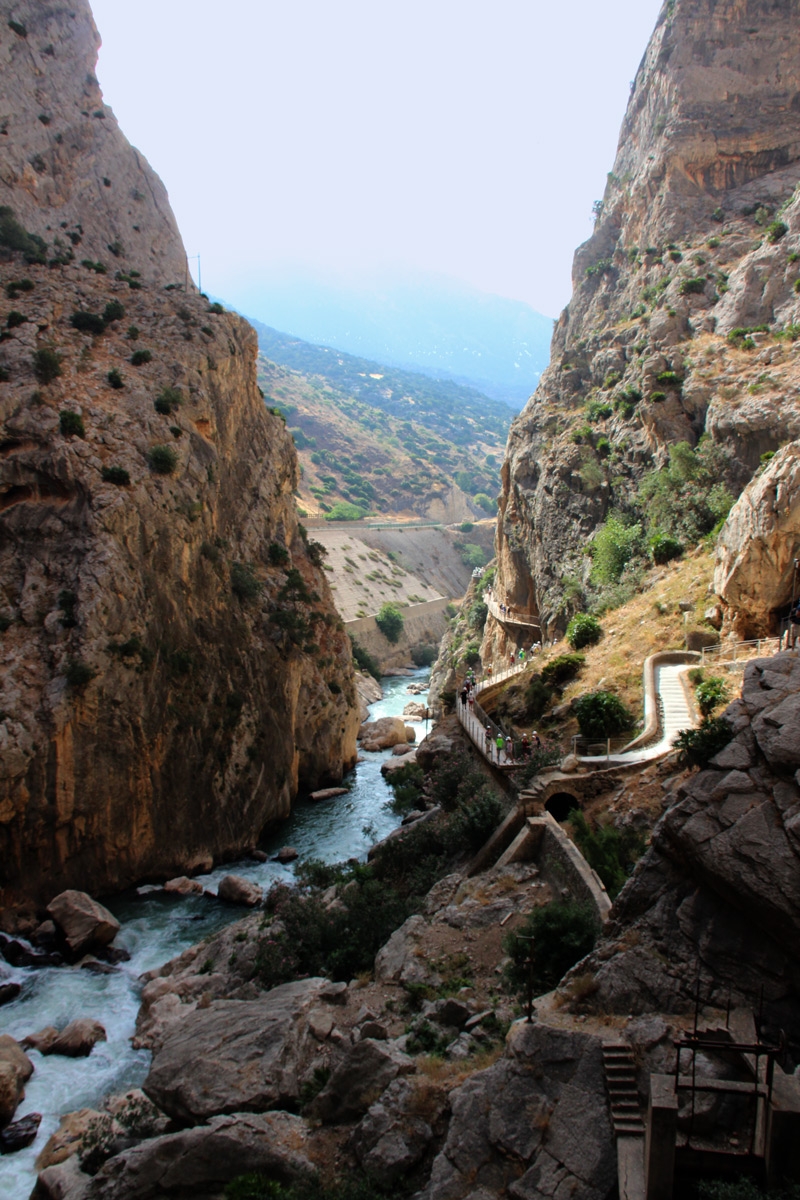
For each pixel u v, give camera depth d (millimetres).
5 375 45688
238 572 53656
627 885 15422
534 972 16969
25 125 69688
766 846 13242
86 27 80125
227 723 46406
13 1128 21922
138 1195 15266
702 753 15500
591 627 41344
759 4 77812
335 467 195250
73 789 37156
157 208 81688
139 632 41188
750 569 33219
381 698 95750
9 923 34625
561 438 71938
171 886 39594
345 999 19703
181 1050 19281
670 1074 11680
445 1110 14227
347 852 45750
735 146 77000
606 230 91062
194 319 59156
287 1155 14719
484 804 27703
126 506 42562
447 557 157500
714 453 51656
